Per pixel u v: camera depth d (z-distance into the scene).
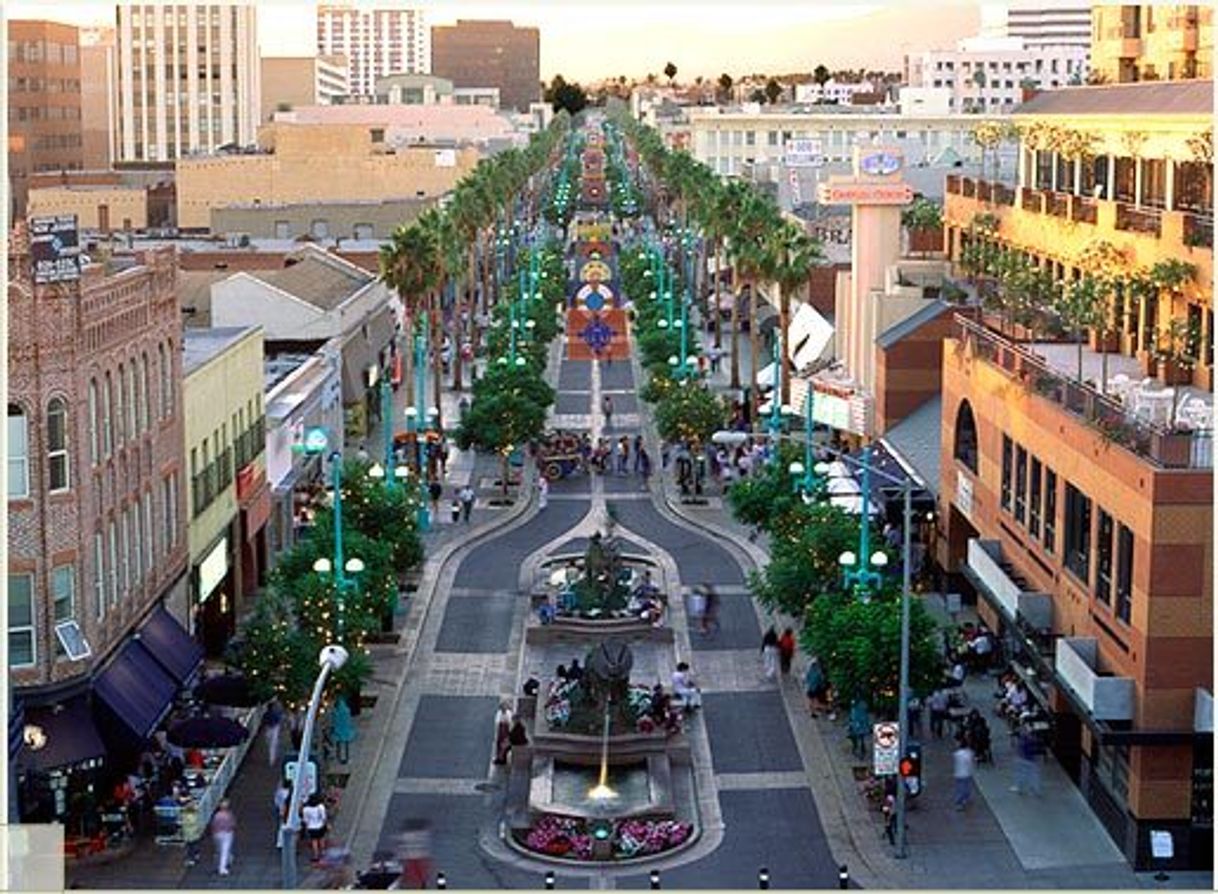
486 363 119.38
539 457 90.75
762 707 53.31
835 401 82.94
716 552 73.88
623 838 41.81
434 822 43.84
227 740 43.50
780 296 100.31
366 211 146.75
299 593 47.94
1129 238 63.53
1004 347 55.56
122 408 47.25
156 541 50.69
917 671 46.31
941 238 97.75
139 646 47.81
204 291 99.38
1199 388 54.25
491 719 52.12
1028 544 51.38
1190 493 39.34
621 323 126.44
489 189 153.12
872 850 41.69
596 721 48.53
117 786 43.12
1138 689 40.22
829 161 174.62
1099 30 102.62
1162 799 40.06
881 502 65.44
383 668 57.00
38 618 41.75
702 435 85.31
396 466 78.38
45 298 41.50
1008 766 47.28
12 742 38.41
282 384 76.00
